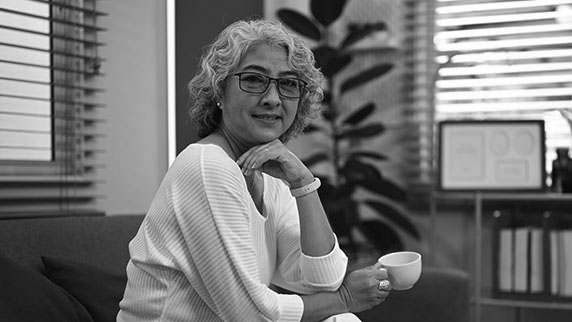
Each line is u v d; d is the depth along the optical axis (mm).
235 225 1460
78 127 2551
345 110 3941
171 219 1469
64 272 1888
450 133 3557
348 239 3592
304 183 1647
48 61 2512
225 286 1442
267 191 1700
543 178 3449
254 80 1587
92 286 1895
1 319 1528
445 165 3539
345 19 3938
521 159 3475
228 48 1602
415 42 3846
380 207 3607
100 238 2119
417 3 3834
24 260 1860
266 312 1484
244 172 1578
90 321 1795
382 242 3635
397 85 3883
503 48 3736
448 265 3857
